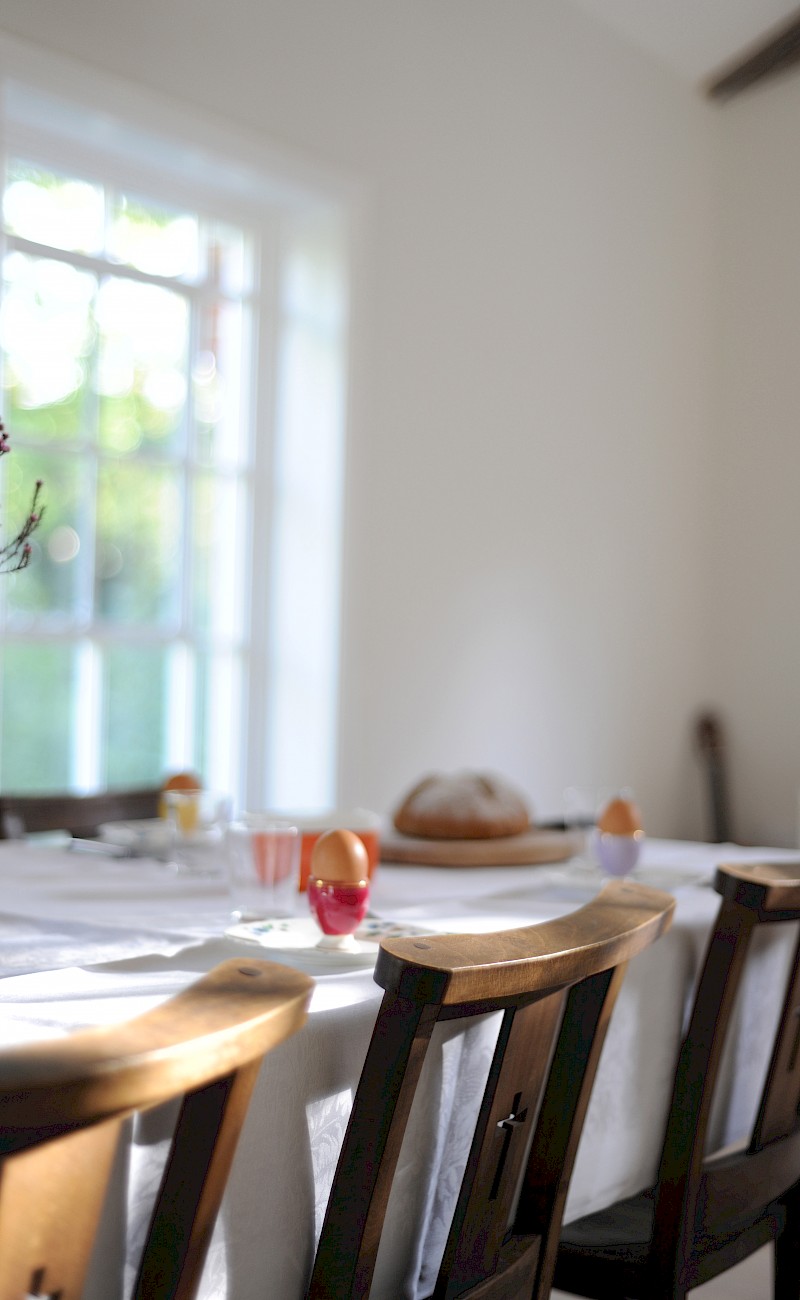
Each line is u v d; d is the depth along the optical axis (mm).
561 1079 1013
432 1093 973
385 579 3277
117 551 2971
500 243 3633
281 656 3260
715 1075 1214
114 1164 702
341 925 1092
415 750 3367
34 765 2826
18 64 2496
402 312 3322
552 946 835
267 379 3238
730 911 1214
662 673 4281
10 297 2740
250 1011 601
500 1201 917
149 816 2213
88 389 2906
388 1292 952
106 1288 703
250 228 3189
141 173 2939
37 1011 867
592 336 3984
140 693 3025
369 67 3230
